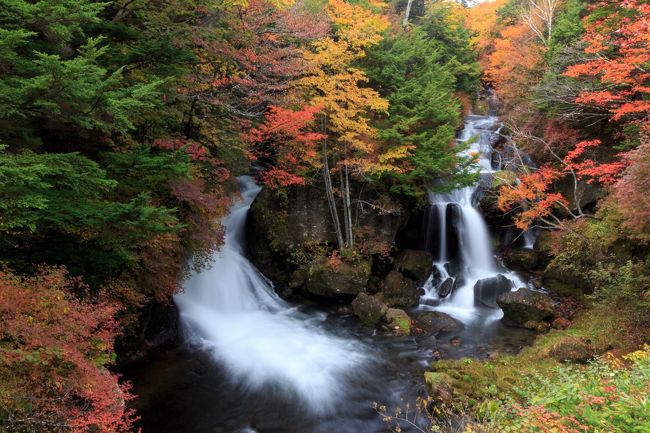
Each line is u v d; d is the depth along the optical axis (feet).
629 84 42.45
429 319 42.47
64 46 19.71
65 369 15.61
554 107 51.83
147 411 26.99
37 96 15.79
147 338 33.91
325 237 50.75
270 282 50.62
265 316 44.34
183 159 23.04
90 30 25.32
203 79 35.09
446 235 57.77
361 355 36.04
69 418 14.51
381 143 48.24
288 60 39.96
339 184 52.31
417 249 57.52
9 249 21.53
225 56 34.17
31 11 15.90
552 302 42.57
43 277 18.93
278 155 46.70
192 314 39.70
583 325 37.06
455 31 82.79
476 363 31.24
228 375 32.35
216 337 38.47
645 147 29.27
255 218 50.80
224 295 44.52
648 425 12.44
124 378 30.07
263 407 28.55
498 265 55.31
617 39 42.98
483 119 81.20
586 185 51.26
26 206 15.31
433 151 48.78
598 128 52.19
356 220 51.29
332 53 42.32
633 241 38.04
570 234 45.21
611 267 37.88
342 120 42.65
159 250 28.89
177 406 27.94
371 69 52.03
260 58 37.52
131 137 31.37
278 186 48.52
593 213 49.19
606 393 16.14
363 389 30.94
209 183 37.65
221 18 34.12
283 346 37.35
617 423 13.97
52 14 16.11
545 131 55.16
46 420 14.11
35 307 16.02
